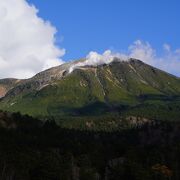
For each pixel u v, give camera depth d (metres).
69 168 198.50
